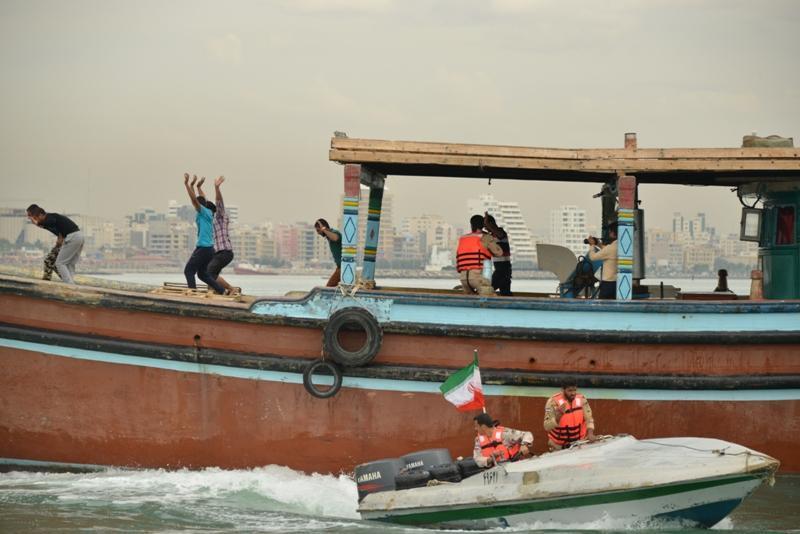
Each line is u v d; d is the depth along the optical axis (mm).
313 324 23500
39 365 23672
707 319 23688
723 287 30547
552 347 23641
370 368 23562
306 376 23469
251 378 23688
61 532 20469
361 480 21766
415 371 23500
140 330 23641
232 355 23562
